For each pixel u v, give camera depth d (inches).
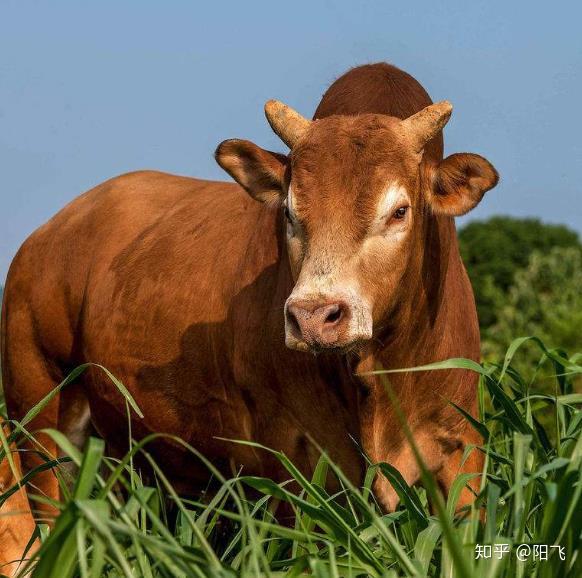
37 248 517.3
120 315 456.8
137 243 470.3
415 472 382.6
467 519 278.1
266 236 395.9
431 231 365.7
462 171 350.9
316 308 304.0
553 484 229.8
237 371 400.5
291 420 387.2
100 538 222.2
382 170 329.1
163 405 437.7
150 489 256.1
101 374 466.3
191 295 427.8
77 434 504.7
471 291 412.5
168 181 505.7
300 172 331.0
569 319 1350.9
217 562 231.0
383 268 325.7
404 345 362.0
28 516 412.5
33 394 511.2
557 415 330.6
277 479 394.6
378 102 378.6
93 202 511.8
